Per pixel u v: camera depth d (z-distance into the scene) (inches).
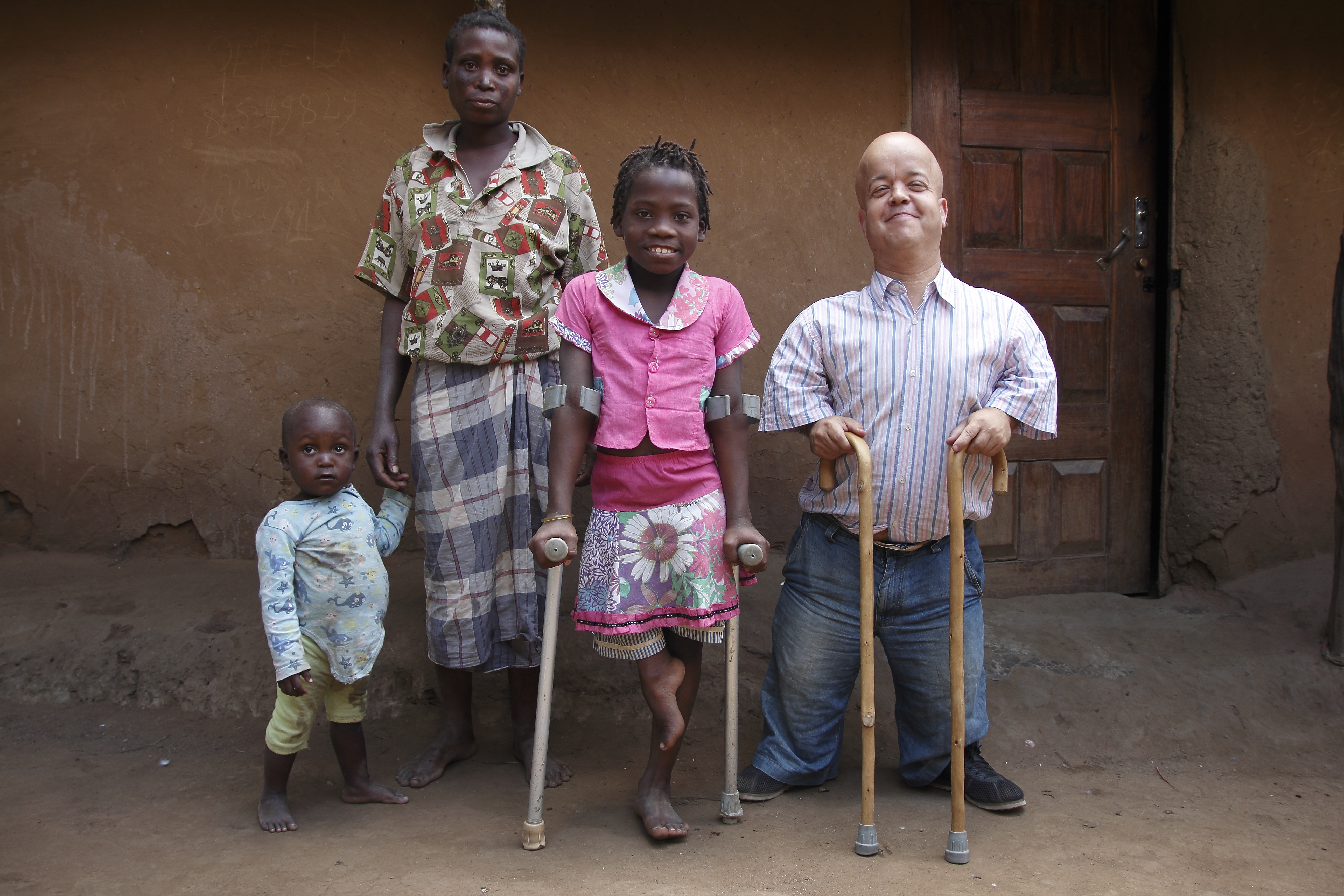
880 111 146.9
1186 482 150.8
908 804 100.6
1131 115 152.9
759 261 144.2
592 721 119.0
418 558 138.6
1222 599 146.1
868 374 96.7
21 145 129.9
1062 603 146.3
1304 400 149.6
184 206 132.5
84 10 129.6
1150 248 152.6
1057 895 80.4
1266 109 149.9
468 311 101.8
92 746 108.0
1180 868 86.5
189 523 135.7
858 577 99.8
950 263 147.6
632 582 89.3
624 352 89.7
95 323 132.4
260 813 91.6
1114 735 116.6
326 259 135.1
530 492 105.7
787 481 145.0
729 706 94.0
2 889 77.7
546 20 137.4
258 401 135.0
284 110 133.4
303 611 91.5
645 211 87.5
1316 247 150.6
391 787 100.7
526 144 105.9
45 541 133.4
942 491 96.0
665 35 140.9
